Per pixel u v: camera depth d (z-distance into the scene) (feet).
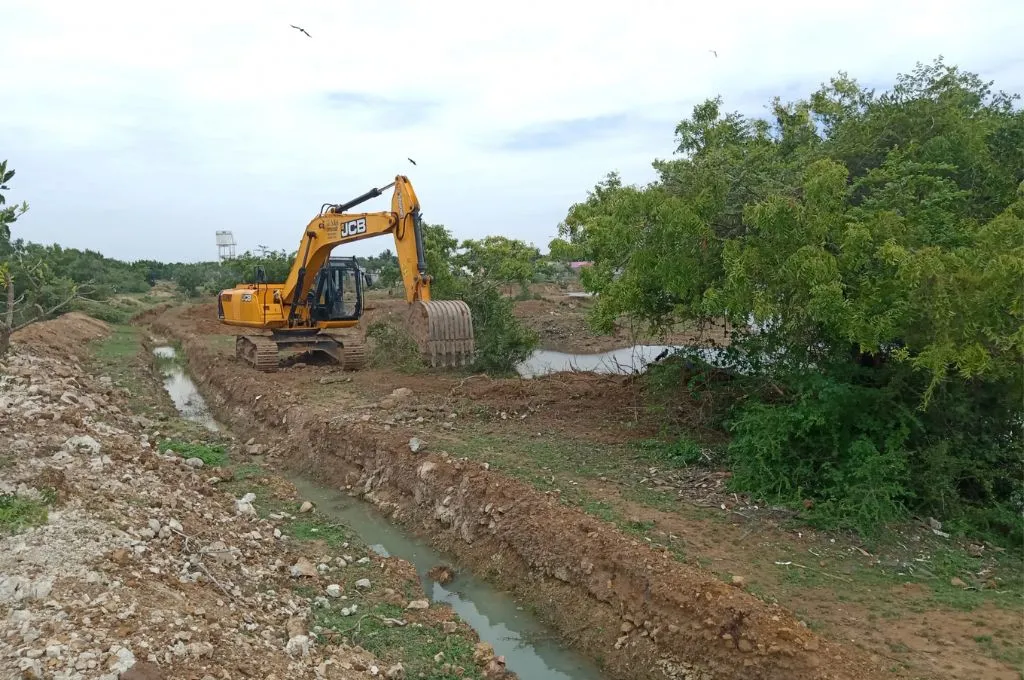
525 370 72.28
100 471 26.78
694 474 33.50
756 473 31.04
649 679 20.54
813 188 28.25
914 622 21.02
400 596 24.99
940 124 33.88
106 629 16.34
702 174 34.50
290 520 31.45
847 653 19.07
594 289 44.75
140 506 24.80
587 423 42.93
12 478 23.17
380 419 42.78
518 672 21.83
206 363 72.33
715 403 39.14
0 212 21.39
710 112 47.16
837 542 26.78
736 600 20.40
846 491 28.60
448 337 53.01
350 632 21.99
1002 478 30.07
